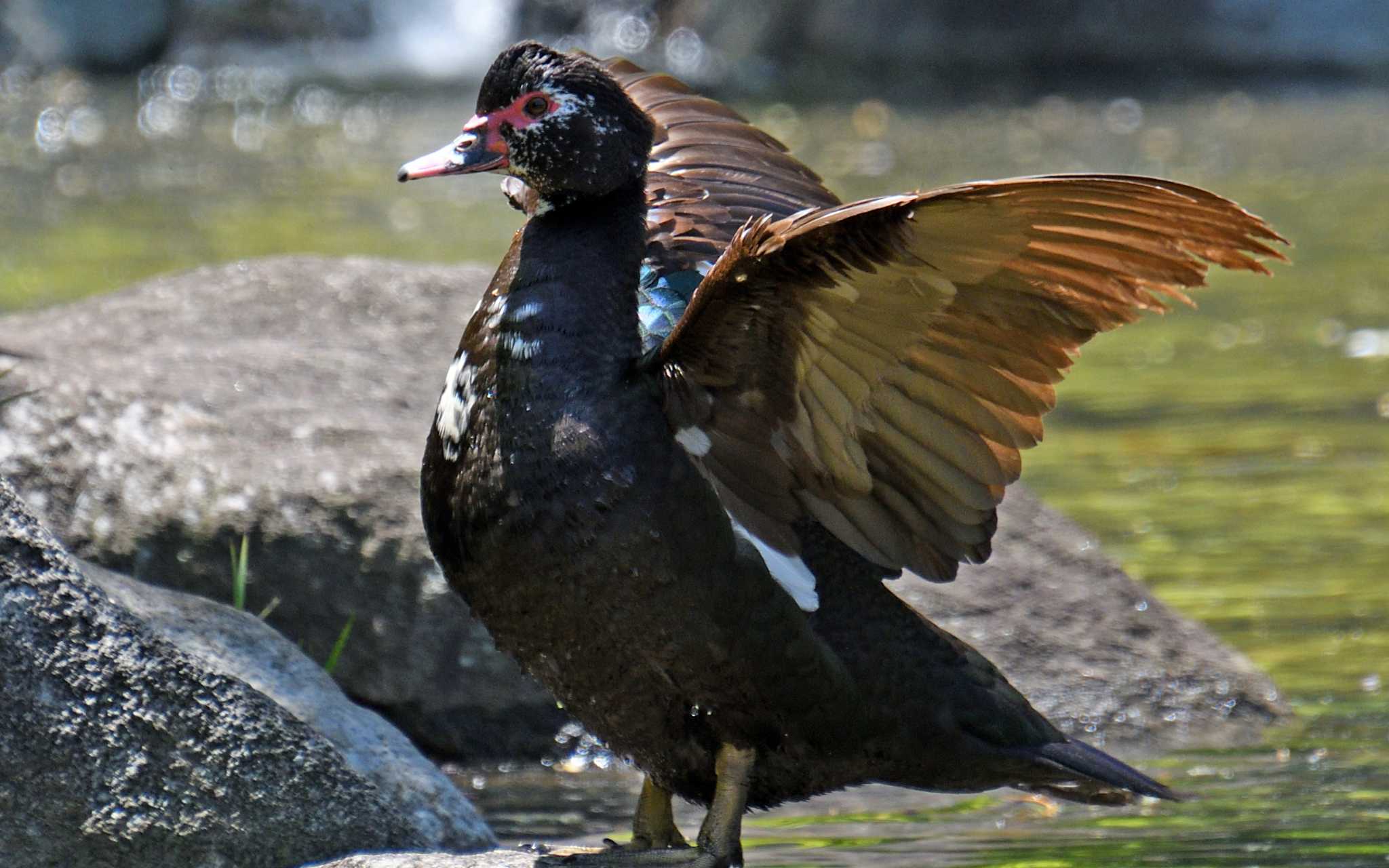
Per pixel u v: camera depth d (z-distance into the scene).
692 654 7.82
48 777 7.82
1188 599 13.62
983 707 8.57
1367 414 19.06
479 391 7.87
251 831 8.00
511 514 7.73
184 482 11.29
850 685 8.20
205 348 12.88
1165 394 20.09
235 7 42.62
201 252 25.09
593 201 8.05
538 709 11.18
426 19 44.53
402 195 29.95
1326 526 15.45
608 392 7.74
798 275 7.20
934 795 10.34
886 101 40.41
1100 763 8.65
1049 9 42.53
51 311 13.98
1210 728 11.28
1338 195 30.48
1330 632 12.89
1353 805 9.82
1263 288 25.25
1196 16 43.00
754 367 7.61
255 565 11.10
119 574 9.12
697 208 9.08
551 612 7.82
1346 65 43.09
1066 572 12.35
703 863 8.00
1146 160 33.19
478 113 8.20
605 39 44.34
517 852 8.13
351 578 11.10
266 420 11.76
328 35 43.44
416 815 8.46
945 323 7.38
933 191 6.63
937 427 7.75
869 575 8.42
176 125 36.50
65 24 41.19
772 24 43.00
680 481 7.71
